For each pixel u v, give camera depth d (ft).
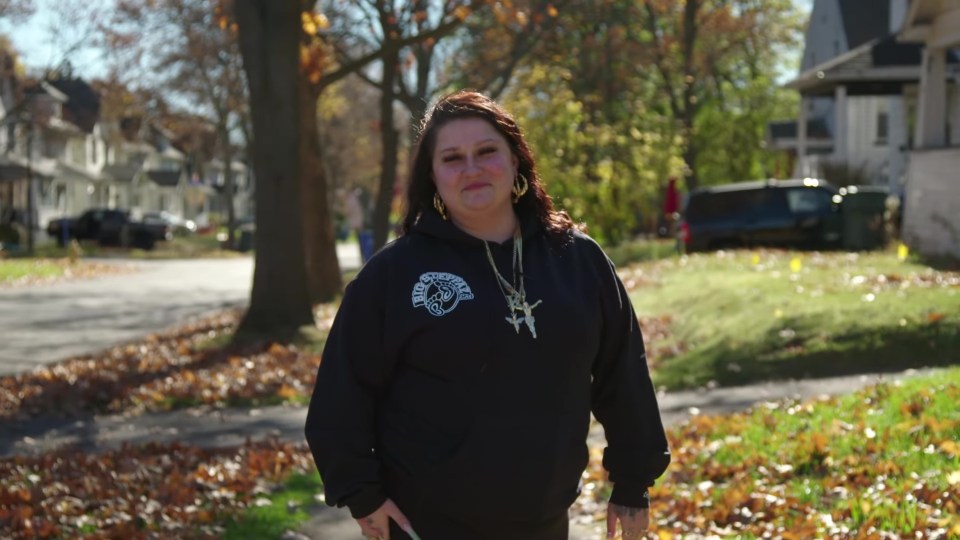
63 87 263.90
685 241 83.10
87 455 31.24
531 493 11.02
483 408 10.91
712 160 163.63
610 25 109.19
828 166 102.12
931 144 67.97
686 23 123.13
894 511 19.57
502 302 11.03
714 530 20.98
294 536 22.61
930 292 43.47
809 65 165.48
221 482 26.73
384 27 78.64
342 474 11.13
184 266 145.89
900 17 112.27
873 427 25.25
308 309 53.47
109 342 59.57
